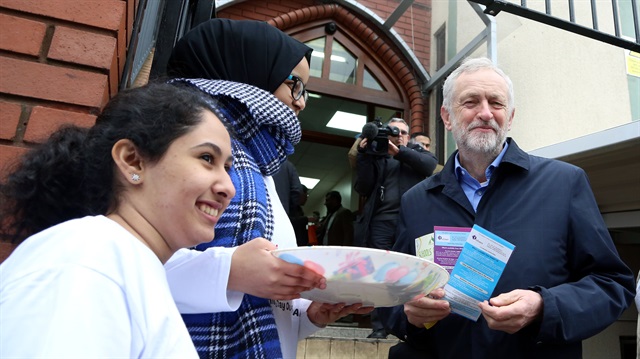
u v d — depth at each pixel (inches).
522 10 88.0
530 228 49.9
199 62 45.6
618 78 132.8
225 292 29.9
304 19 193.8
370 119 210.2
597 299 44.8
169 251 25.6
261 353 32.6
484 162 56.9
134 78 70.8
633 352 139.3
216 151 25.9
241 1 184.7
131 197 25.1
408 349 55.9
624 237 142.4
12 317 17.9
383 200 113.9
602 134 95.4
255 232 35.2
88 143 25.4
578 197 51.1
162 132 24.6
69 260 19.6
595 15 94.3
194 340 31.6
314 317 41.4
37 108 43.0
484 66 59.3
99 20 47.0
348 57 204.8
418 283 31.6
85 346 17.7
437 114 193.9
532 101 157.9
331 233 197.3
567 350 46.7
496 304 41.7
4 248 39.1
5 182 25.3
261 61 45.6
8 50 43.7
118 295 19.8
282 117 41.1
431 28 208.2
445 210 55.6
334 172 340.2
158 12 83.3
